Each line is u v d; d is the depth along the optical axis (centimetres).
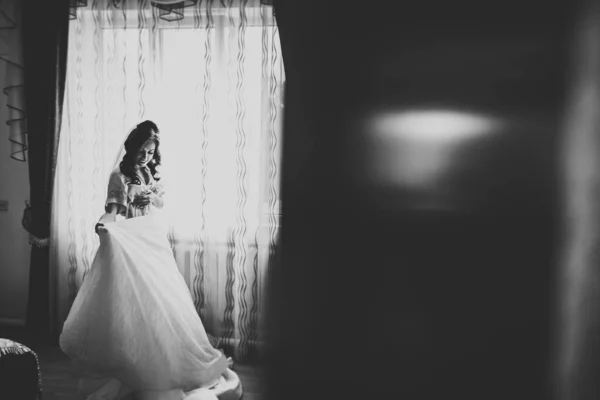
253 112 322
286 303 14
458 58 11
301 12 13
